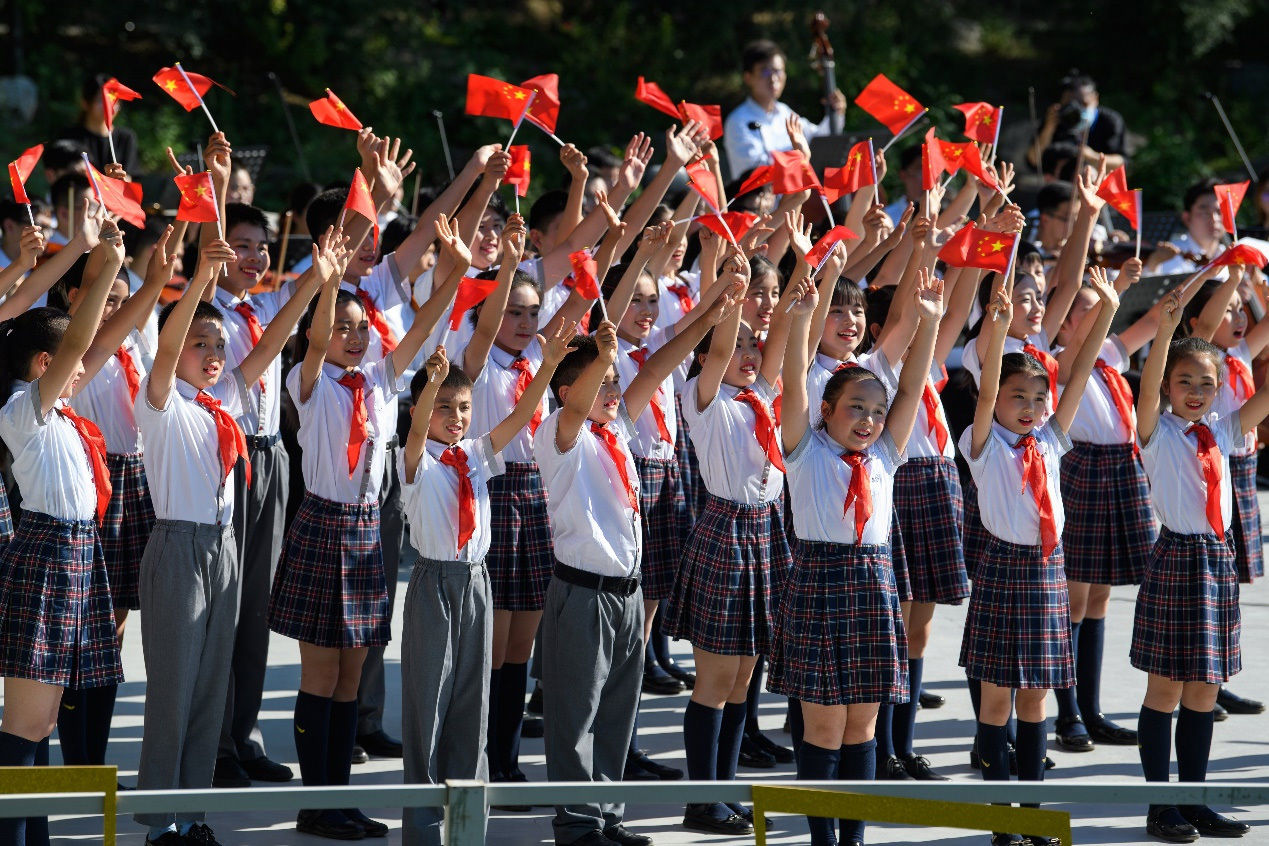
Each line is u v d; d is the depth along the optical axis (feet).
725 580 57.98
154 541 54.03
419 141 214.69
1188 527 60.75
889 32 255.50
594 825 55.62
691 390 59.72
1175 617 60.23
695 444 60.03
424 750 53.62
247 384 58.65
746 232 69.36
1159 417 61.82
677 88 235.40
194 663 54.08
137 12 223.30
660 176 70.79
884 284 75.92
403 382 73.05
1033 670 58.03
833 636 54.70
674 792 37.27
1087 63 256.11
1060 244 97.19
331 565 57.67
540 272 68.90
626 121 231.71
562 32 253.24
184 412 53.78
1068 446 61.16
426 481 53.88
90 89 105.29
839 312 64.75
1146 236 125.70
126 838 56.44
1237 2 249.14
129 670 76.18
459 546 53.72
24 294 61.26
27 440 50.78
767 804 37.55
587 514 55.11
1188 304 76.64
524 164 71.15
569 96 233.55
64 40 221.46
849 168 72.49
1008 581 58.85
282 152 207.10
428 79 226.79
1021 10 280.72
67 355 50.44
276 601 58.18
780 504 61.41
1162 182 216.74
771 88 107.65
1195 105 247.29
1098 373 71.00
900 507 66.64
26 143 194.08
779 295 65.51
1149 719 60.75
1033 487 58.65
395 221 81.76
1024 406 59.47
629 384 63.00
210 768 55.11
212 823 58.54
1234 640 60.44
